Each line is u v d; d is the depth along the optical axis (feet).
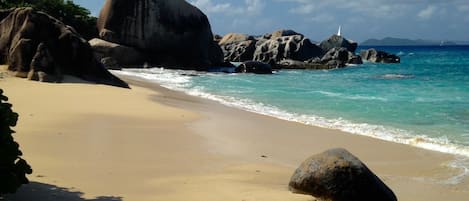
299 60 198.18
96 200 24.23
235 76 126.72
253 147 41.70
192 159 35.78
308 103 71.72
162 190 26.89
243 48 208.74
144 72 130.72
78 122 48.29
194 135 45.52
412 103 71.72
